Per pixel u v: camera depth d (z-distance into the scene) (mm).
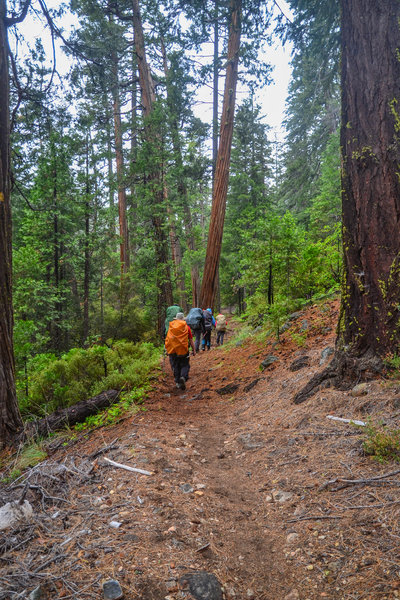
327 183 15648
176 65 16453
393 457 2977
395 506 2461
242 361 8211
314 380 4801
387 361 3992
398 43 4211
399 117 4137
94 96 14211
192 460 3945
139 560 2248
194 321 11602
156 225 16250
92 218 16984
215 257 15055
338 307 7840
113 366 7773
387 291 4070
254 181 25750
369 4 4363
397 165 4102
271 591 2113
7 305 5547
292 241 9484
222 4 7484
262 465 3707
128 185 16656
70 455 4203
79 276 20969
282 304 9289
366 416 3646
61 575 2117
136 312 15953
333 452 3406
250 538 2617
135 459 3715
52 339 16219
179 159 16375
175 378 7293
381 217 4152
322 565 2197
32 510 2918
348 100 4500
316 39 6348
